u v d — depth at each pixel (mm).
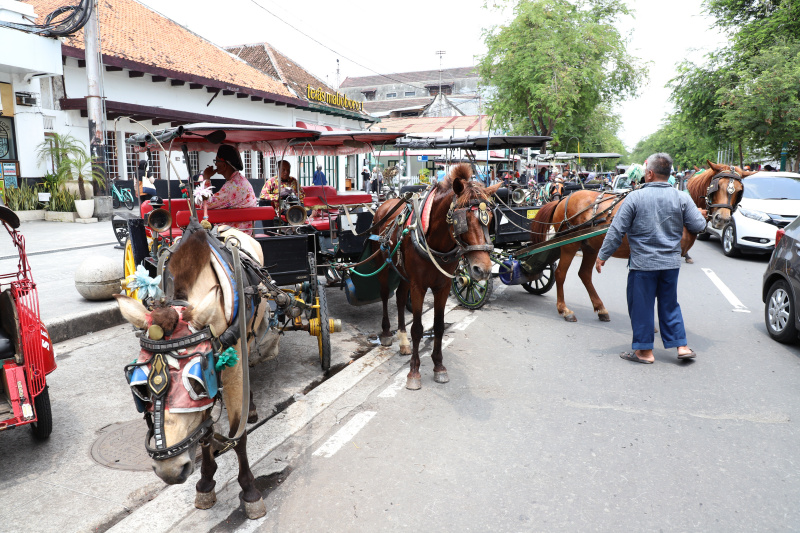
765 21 20734
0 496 3643
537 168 27250
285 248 5570
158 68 18250
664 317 5898
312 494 3586
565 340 6762
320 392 5199
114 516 3457
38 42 14773
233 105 22672
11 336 4230
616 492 3551
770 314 6773
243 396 2971
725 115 19969
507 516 3320
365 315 8062
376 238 6156
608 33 24000
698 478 3695
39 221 16094
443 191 4992
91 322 6965
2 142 15602
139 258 6207
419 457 4023
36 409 4160
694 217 5637
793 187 12914
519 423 4543
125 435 4449
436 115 59406
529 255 8125
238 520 3334
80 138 17547
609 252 5922
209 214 5605
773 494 3500
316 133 5836
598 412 4730
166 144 6129
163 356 2439
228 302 3074
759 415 4621
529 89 23406
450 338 6867
